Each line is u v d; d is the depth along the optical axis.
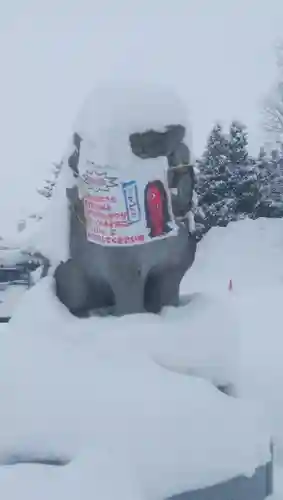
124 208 5.46
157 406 4.67
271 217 37.16
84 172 5.50
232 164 37.16
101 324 5.30
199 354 5.25
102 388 4.75
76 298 5.64
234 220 36.38
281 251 31.72
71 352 5.03
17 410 4.66
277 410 7.51
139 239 5.51
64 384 4.78
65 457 4.46
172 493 4.46
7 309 13.64
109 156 5.36
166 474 4.46
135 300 5.62
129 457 4.41
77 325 5.30
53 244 5.78
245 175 37.03
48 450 4.50
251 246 32.34
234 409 4.91
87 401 4.67
